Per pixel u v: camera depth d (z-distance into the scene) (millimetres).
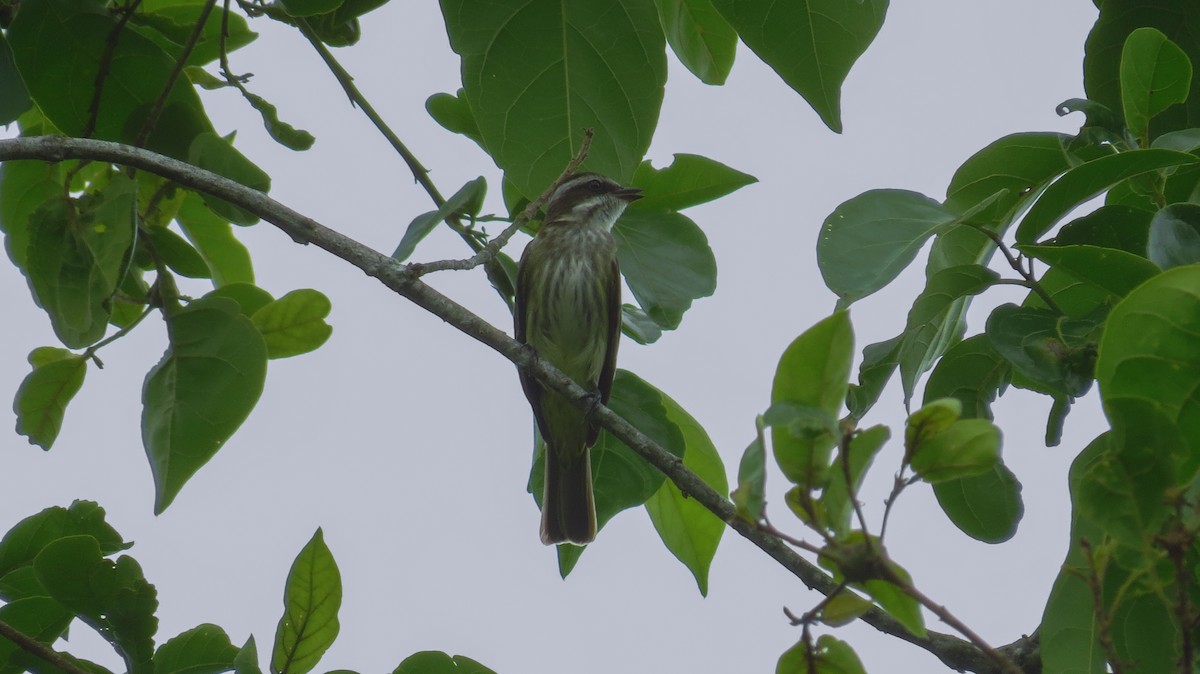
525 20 9016
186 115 10375
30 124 11695
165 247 10852
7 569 9266
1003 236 8758
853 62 8258
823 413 5172
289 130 10141
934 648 8062
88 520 9406
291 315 10156
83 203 9539
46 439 9953
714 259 10727
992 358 9195
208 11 9836
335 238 9680
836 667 5613
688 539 11367
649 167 10789
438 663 8555
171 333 9625
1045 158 8352
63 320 9570
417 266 9664
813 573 8195
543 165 9219
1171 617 6402
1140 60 8344
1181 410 5750
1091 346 7469
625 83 9109
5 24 10172
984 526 9234
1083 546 5695
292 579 7859
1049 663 6605
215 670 8805
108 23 10148
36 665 8828
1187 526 5664
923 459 5281
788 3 8188
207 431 9469
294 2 9297
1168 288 5605
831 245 7297
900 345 8555
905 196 7504
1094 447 7035
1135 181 8305
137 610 8414
